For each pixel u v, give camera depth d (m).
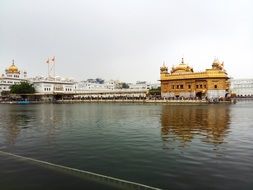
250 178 11.11
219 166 12.80
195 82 100.50
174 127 27.42
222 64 100.50
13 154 15.66
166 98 102.31
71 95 154.88
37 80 162.62
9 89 165.25
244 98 147.38
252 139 19.98
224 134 22.45
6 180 11.12
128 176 11.52
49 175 11.71
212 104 84.44
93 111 57.94
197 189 9.99
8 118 41.44
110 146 17.94
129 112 52.59
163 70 110.38
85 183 10.72
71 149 17.09
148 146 17.75
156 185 10.42
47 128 28.17
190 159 14.16
